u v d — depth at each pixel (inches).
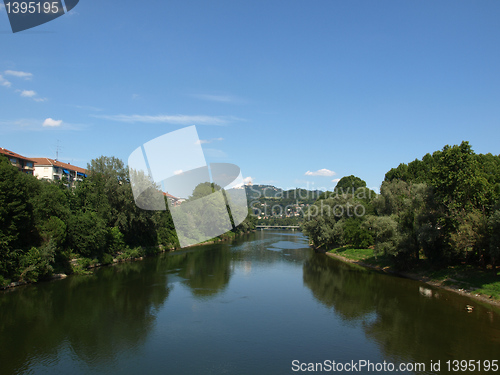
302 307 1164.5
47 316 1029.2
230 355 778.2
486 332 916.6
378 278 1674.5
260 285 1508.4
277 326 972.6
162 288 1408.7
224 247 3068.4
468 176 1423.5
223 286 1476.4
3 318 1002.7
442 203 1519.4
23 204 1337.4
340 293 1362.0
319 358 765.9
